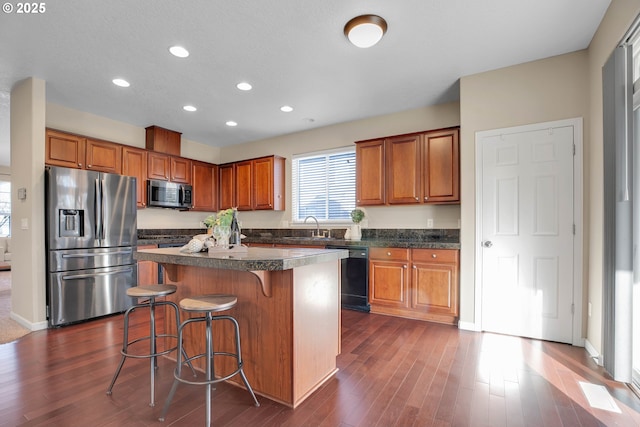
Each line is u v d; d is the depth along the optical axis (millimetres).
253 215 5664
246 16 2182
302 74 3070
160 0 2008
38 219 3086
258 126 4750
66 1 2002
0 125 4727
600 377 2113
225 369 2131
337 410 1760
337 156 4750
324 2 2045
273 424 1635
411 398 1876
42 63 2812
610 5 2090
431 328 3141
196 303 1700
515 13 2174
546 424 1621
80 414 1711
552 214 2754
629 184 1956
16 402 1813
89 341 2768
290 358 1820
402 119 4148
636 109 1932
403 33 2398
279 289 1871
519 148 2877
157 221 5047
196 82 3225
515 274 2896
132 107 3908
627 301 1980
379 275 3643
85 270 3354
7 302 4090
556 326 2738
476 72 3043
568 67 2701
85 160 3828
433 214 3980
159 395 1915
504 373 2178
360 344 2727
